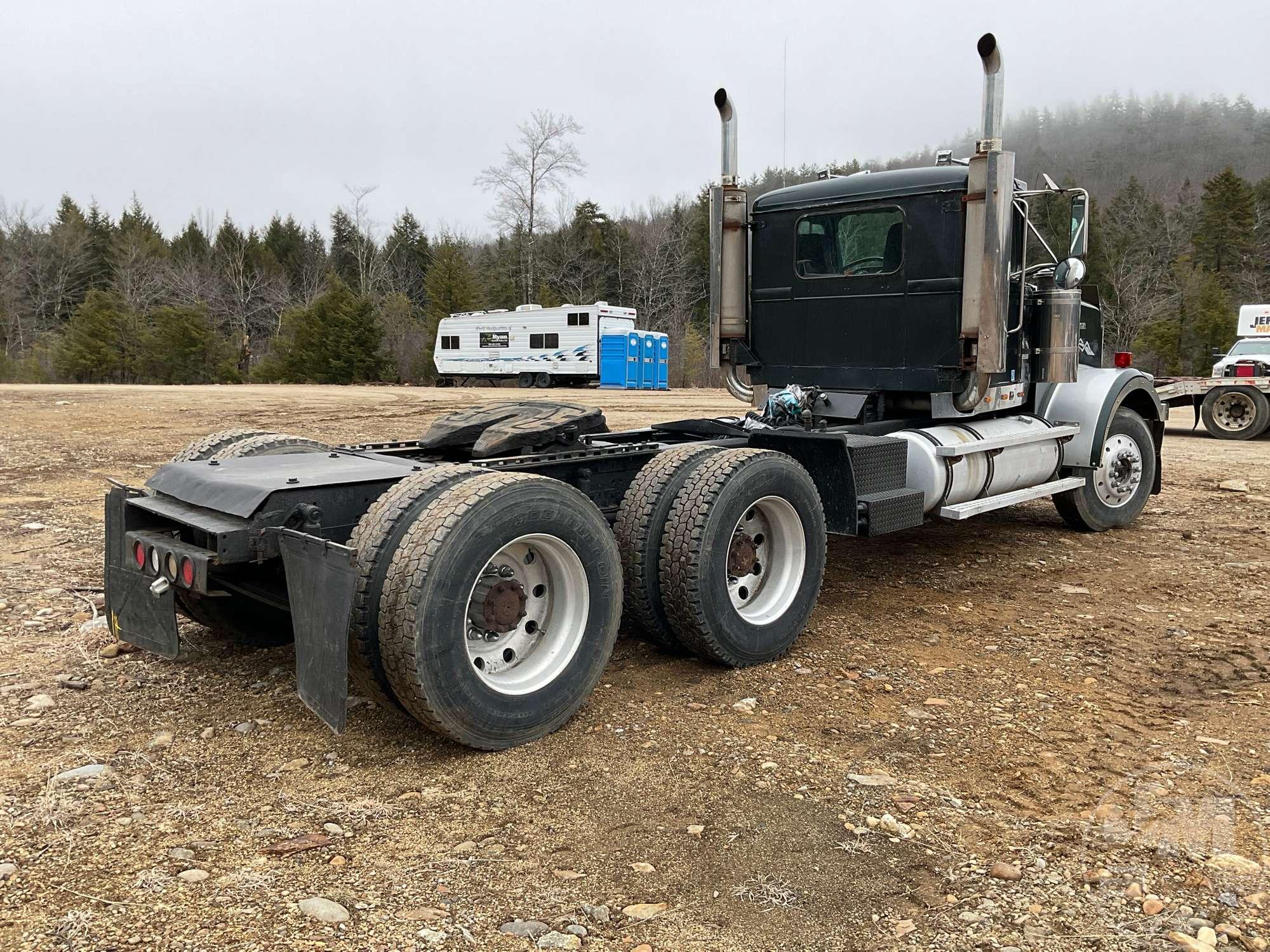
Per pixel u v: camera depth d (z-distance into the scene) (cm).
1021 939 232
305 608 308
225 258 6488
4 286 5562
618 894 251
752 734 355
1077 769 328
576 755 336
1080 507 705
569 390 3144
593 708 381
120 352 4562
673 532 402
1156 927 236
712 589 403
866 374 583
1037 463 632
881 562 634
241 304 5822
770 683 411
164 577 340
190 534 365
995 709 383
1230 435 1414
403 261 7150
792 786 313
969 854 271
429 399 2258
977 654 451
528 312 3353
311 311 4650
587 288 6188
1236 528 746
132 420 1500
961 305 540
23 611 489
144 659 425
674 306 5531
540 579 361
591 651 362
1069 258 592
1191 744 350
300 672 312
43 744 336
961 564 629
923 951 228
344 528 348
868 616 513
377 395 2430
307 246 7581
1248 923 238
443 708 314
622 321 3322
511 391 2919
